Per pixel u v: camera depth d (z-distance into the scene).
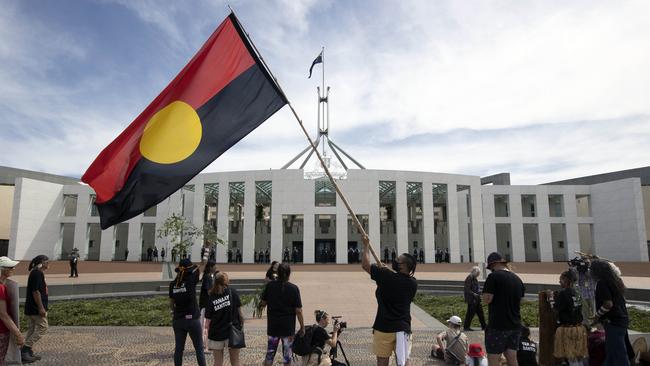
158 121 6.42
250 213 44.41
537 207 51.41
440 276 25.19
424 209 45.25
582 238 56.09
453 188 46.69
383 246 54.28
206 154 6.35
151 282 19.11
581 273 8.34
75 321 11.77
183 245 24.80
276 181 44.47
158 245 47.59
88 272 28.34
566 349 5.91
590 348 6.07
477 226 47.31
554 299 6.34
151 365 7.33
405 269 4.88
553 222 51.09
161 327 11.00
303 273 29.20
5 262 6.46
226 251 44.53
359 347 8.63
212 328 5.96
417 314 13.15
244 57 6.80
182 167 6.27
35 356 7.69
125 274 26.48
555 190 51.72
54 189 50.53
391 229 54.62
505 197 55.88
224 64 6.72
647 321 11.85
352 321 11.78
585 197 55.03
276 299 6.08
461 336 7.34
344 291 18.45
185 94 6.53
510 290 5.18
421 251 45.91
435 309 14.44
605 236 49.81
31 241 47.84
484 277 21.73
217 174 45.97
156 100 6.47
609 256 49.19
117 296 17.52
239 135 6.46
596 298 5.67
